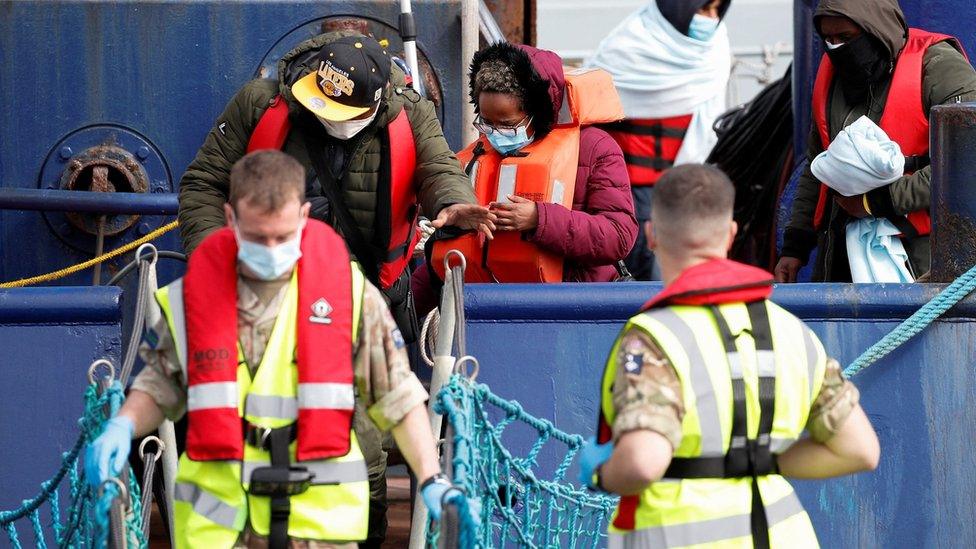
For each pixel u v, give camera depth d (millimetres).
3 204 23375
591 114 19562
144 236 24125
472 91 19562
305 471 11688
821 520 17531
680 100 32344
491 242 18969
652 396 10633
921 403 17469
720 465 10953
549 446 17719
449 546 11172
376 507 16812
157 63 25016
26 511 14523
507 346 17750
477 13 24844
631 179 32062
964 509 17328
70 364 17328
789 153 33500
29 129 24906
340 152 17047
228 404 11594
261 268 11562
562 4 48188
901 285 17656
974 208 17688
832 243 20812
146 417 11977
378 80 16422
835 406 11398
